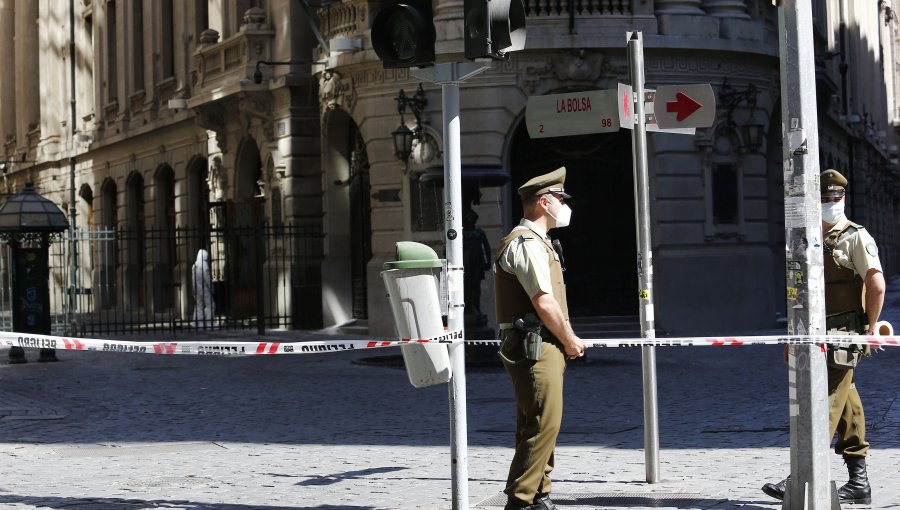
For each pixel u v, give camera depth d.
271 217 34.88
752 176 30.31
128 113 47.03
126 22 47.16
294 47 33.03
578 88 28.95
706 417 14.40
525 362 7.93
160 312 44.88
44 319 24.52
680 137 29.38
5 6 62.84
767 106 30.73
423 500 9.37
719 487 9.55
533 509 8.15
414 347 8.05
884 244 64.56
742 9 30.09
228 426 14.60
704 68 29.42
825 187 8.80
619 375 19.77
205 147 40.22
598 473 10.45
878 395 15.98
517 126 29.05
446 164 8.19
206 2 40.34
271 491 9.96
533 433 7.96
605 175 29.62
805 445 7.72
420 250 8.07
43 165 56.41
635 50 9.75
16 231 24.06
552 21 28.53
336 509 9.10
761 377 18.91
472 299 21.45
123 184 47.94
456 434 8.18
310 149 33.78
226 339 30.48
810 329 7.66
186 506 9.35
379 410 15.88
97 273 50.12
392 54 8.30
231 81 34.62
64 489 10.24
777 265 33.53
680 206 29.30
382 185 29.81
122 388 19.30
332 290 32.81
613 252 29.64
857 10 54.16
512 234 7.99
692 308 29.17
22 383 20.36
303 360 23.94
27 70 59.50
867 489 8.79
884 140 64.00
